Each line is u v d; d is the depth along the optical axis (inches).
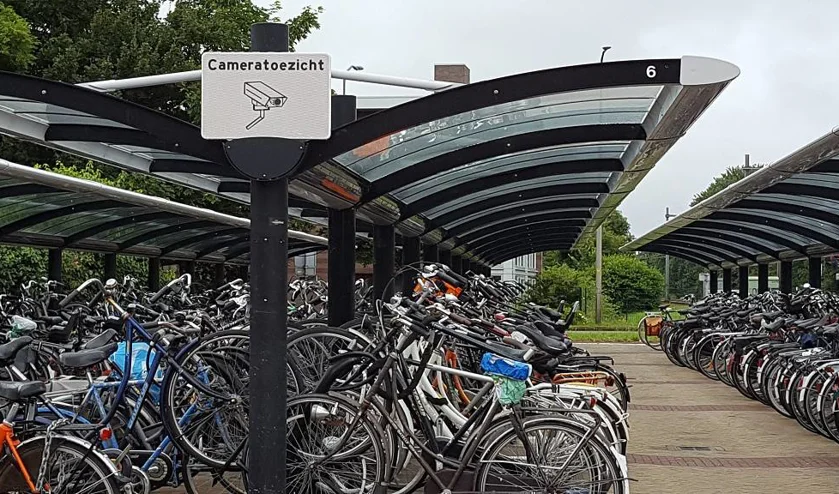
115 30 880.3
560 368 251.9
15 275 536.7
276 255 170.4
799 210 443.8
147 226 459.2
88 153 271.3
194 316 244.4
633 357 650.2
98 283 207.8
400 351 193.9
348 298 282.8
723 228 577.9
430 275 239.0
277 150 168.6
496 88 183.0
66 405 192.1
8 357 183.3
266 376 169.5
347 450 193.8
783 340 401.4
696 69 181.0
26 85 190.7
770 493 244.7
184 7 920.9
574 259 1616.6
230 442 204.5
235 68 168.4
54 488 170.9
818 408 297.6
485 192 409.4
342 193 261.0
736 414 379.2
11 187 321.7
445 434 196.5
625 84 182.2
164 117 187.6
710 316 518.9
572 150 311.4
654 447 308.2
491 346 189.5
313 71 168.4
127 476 185.6
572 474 182.7
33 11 916.0
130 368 196.7
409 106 180.7
